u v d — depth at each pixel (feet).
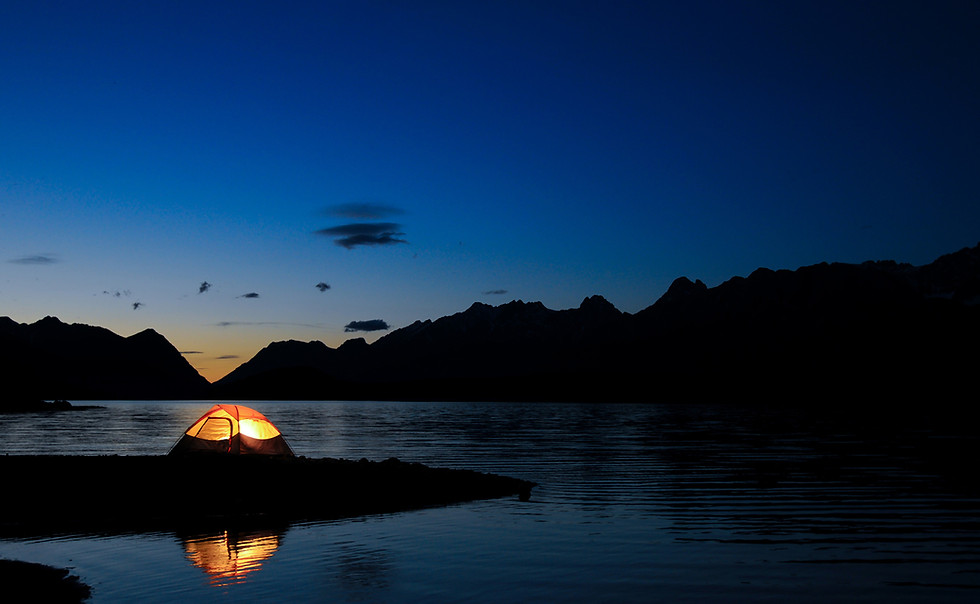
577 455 118.42
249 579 39.93
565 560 43.45
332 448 136.98
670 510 61.98
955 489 72.90
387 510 63.46
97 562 44.91
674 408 463.83
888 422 228.43
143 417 322.75
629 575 39.86
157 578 40.57
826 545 47.11
